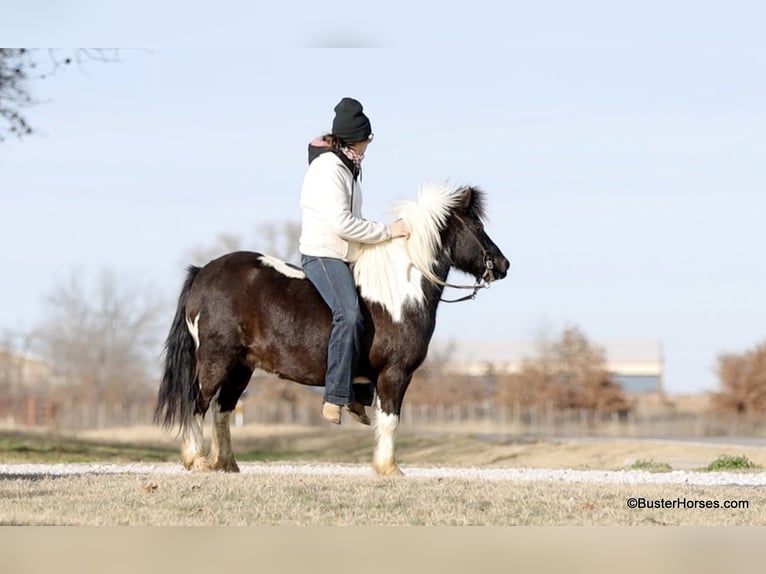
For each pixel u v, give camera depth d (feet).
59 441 130.41
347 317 48.42
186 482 46.93
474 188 51.55
